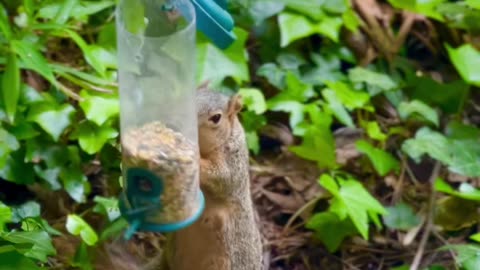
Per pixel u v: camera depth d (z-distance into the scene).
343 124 4.84
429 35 5.46
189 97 2.86
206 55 4.46
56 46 4.41
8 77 3.63
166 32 2.89
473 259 3.79
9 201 4.15
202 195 3.00
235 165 3.03
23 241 3.23
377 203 4.08
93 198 4.14
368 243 4.34
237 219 3.12
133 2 2.83
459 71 4.73
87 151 3.79
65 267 3.71
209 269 3.15
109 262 3.58
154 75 2.86
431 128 4.86
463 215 4.41
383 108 4.96
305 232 4.36
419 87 5.01
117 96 3.91
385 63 5.20
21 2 4.23
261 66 4.83
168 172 2.82
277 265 4.23
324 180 4.05
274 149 4.72
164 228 2.89
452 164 4.46
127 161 2.85
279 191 4.53
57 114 3.85
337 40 4.81
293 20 4.75
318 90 4.86
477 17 5.22
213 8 2.88
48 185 3.98
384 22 5.22
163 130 2.88
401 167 4.68
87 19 4.33
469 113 5.15
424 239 4.30
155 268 3.43
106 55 4.14
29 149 3.85
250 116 4.43
